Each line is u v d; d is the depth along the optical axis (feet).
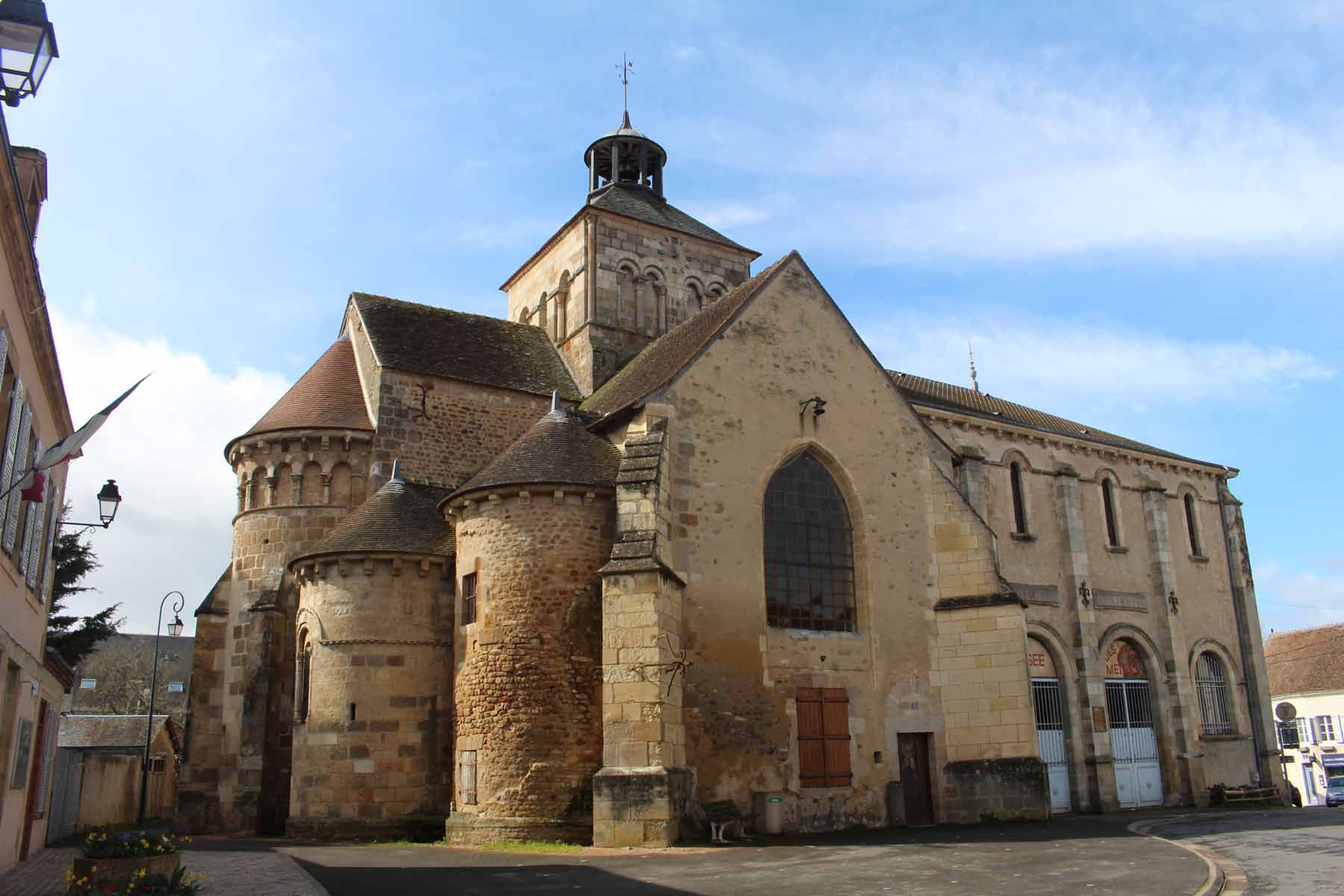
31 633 55.83
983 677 79.66
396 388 90.89
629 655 63.93
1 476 41.73
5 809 51.62
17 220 37.78
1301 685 176.65
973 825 75.25
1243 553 121.49
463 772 69.46
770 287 82.53
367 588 75.36
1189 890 37.29
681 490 72.79
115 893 35.86
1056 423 118.42
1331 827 63.46
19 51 29.04
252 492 88.89
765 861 51.24
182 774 84.38
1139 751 105.40
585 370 104.58
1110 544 110.22
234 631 86.58
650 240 112.98
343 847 64.54
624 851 58.23
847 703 76.74
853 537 81.46
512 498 71.46
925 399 102.01
